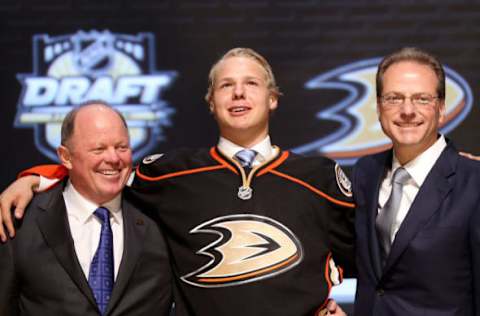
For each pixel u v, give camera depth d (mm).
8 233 2891
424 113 2896
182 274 3049
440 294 2836
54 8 6117
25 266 2846
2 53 6082
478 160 2992
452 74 6023
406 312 2867
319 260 3051
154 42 6082
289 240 3014
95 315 2824
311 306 2967
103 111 2988
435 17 6035
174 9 6102
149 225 3105
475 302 2820
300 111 6035
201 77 6082
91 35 6102
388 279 2936
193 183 3148
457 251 2844
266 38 6066
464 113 6008
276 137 6035
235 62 3207
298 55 6051
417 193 2943
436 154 3014
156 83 6078
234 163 3182
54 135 6055
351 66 6047
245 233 3006
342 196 3174
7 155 6043
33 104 6066
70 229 2959
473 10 6020
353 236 3186
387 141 6012
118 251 3004
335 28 6055
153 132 6051
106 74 6082
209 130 6059
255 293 2916
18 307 2885
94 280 2893
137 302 2926
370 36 6047
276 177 3168
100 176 2938
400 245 2887
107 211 3021
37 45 6098
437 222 2871
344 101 6043
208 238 3023
